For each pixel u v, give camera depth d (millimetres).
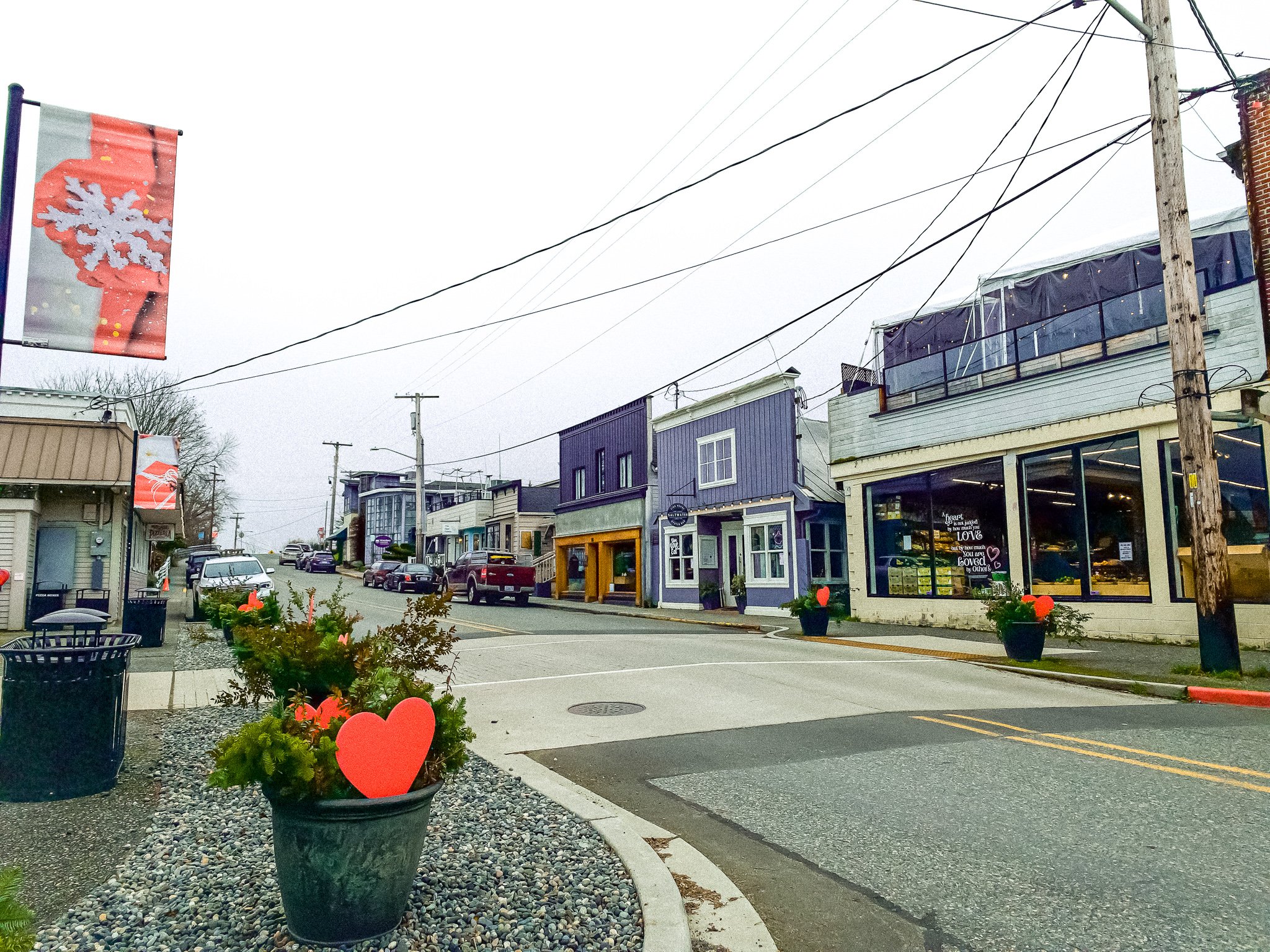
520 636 16453
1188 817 5027
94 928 3400
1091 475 14289
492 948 3271
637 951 3275
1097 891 3988
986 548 16062
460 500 51250
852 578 18922
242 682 9945
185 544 53375
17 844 4434
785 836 4871
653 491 27016
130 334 6289
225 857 4230
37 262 6082
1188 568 12938
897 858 4484
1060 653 12391
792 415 20750
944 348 17516
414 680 3863
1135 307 14039
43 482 17016
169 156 6566
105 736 5461
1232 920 3650
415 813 3344
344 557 76812
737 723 7941
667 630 18344
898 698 9203
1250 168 12547
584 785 5969
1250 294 12383
